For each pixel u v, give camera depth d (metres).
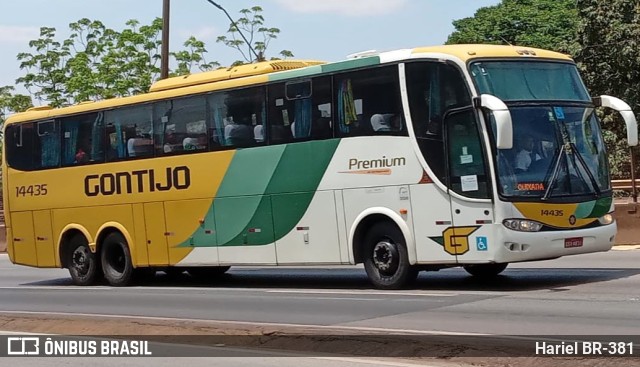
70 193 20.09
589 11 35.88
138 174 18.72
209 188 17.42
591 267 17.28
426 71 14.37
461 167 13.93
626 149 30.58
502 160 13.63
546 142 14.00
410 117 14.50
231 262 17.14
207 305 14.55
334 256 15.56
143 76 46.97
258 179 16.62
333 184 15.52
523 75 14.26
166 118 18.23
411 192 14.49
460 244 13.95
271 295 15.48
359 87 15.20
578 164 14.19
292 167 16.11
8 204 21.38
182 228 17.95
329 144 15.56
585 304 12.02
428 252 14.34
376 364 8.72
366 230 15.30
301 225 15.99
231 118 17.11
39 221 20.77
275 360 9.25
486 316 11.43
